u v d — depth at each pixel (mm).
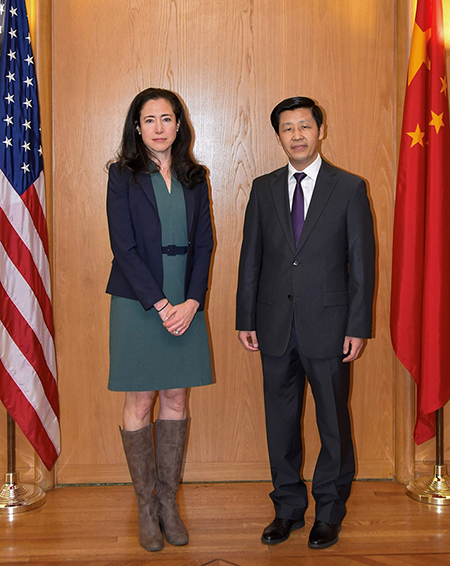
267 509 2441
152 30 2664
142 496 2141
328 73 2701
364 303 2064
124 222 2094
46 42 2594
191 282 2141
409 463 2699
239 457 2756
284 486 2219
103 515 2381
